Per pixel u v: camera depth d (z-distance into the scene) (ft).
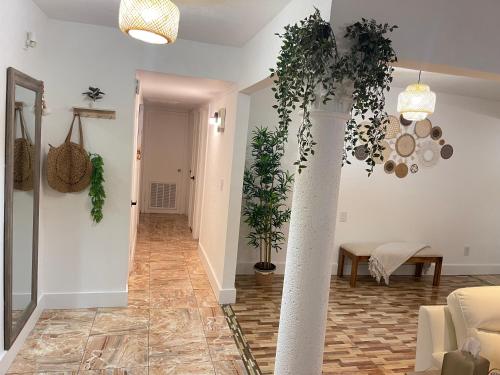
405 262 14.49
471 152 16.40
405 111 9.63
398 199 15.85
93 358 8.20
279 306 11.66
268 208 13.15
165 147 23.26
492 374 5.15
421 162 15.85
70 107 9.72
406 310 12.39
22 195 7.95
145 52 10.13
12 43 7.06
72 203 10.02
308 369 6.02
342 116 5.53
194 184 19.88
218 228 12.46
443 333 7.11
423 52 5.99
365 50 5.22
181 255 15.93
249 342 9.39
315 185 5.64
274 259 14.69
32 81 7.98
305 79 5.30
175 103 18.97
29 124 8.13
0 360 7.16
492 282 16.20
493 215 17.15
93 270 10.42
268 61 8.23
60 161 9.53
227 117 12.08
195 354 8.69
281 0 7.03
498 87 13.61
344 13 5.48
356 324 11.11
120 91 10.02
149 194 23.54
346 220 15.42
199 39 10.23
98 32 9.71
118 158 10.21
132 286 12.30
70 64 9.62
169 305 11.12
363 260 14.47
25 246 8.35
